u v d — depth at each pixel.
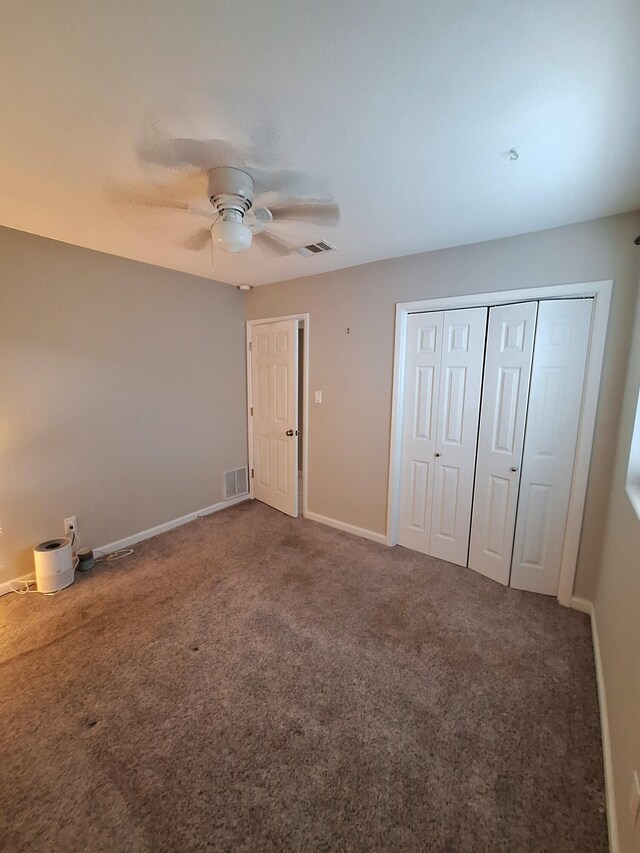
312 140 1.38
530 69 1.06
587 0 0.85
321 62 1.04
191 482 3.60
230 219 1.59
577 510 2.24
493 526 2.59
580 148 1.42
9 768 1.35
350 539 3.23
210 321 3.60
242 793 1.28
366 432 3.14
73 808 1.23
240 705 1.62
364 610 2.27
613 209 1.92
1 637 2.03
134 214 2.01
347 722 1.54
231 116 1.26
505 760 1.39
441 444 2.80
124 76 1.08
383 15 0.90
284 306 3.57
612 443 2.12
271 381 3.78
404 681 1.75
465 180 1.66
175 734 1.49
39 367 2.50
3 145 1.41
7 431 2.40
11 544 2.46
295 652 1.92
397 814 1.22
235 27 0.93
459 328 2.62
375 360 3.00
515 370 2.40
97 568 2.75
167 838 1.16
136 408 3.07
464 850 1.13
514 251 2.30
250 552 2.99
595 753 1.42
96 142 1.39
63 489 2.68
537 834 1.17
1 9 0.88
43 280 2.46
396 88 1.13
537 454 2.37
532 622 2.17
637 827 0.93
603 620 1.86
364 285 2.98
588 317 2.14
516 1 0.86
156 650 1.94
